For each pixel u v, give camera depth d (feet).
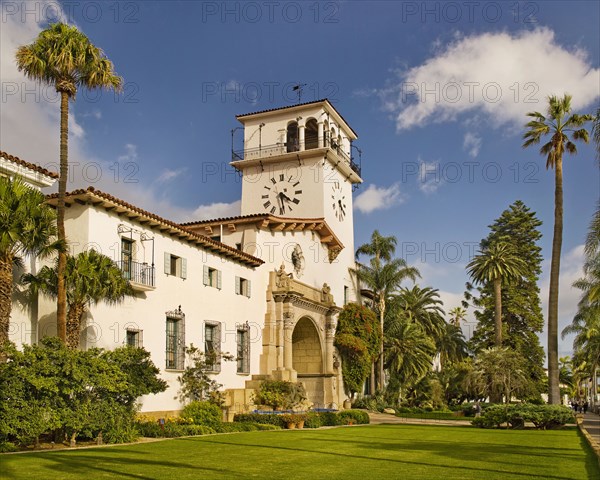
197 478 39.50
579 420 128.16
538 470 44.70
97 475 40.27
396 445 66.80
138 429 75.87
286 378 120.78
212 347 105.91
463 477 40.73
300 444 66.64
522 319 230.07
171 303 94.68
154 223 90.48
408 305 213.66
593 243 90.63
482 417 111.34
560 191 122.93
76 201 80.18
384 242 186.09
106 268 73.82
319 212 157.38
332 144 166.09
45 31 71.31
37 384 58.23
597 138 69.77
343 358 159.12
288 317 126.52
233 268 114.52
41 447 60.75
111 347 80.84
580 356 245.24
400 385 191.93
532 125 126.00
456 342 244.01
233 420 102.78
